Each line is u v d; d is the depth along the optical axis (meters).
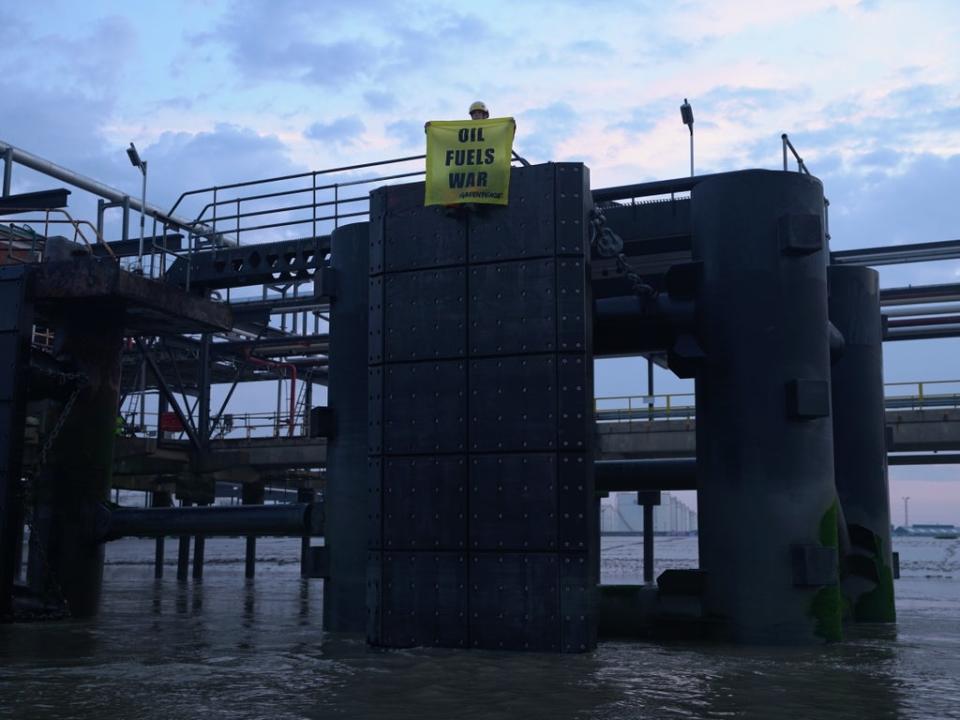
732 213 15.70
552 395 13.99
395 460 14.83
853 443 19.23
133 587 34.84
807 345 15.38
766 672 11.80
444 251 14.91
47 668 12.43
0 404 19.73
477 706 9.49
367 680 11.20
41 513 20.70
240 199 21.12
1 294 20.20
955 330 38.78
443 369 14.69
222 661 13.05
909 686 10.71
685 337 15.93
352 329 17.56
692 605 15.27
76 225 21.97
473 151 14.73
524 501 13.95
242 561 69.56
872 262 33.44
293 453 42.25
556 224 14.31
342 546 17.20
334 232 18.22
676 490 20.31
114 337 21.67
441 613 14.22
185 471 39.53
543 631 13.61
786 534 14.88
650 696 10.05
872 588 18.77
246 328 43.09
